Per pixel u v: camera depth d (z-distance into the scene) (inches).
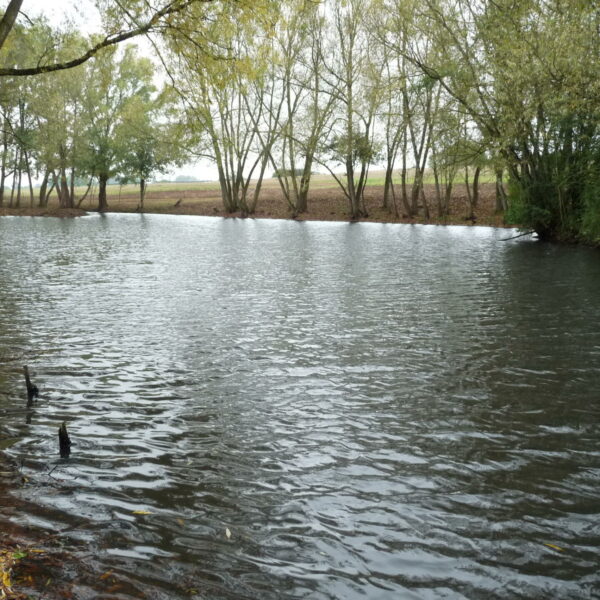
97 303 653.9
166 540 198.4
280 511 219.8
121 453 269.4
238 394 354.6
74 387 365.4
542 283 784.9
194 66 482.6
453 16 1368.1
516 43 1097.4
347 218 2501.2
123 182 3179.1
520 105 1184.2
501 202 2177.7
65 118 2790.4
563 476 250.2
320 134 2343.8
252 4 453.7
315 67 2265.0
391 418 315.9
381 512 220.4
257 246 1369.3
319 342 479.2
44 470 250.2
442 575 183.6
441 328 525.7
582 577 183.2
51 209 3132.4
